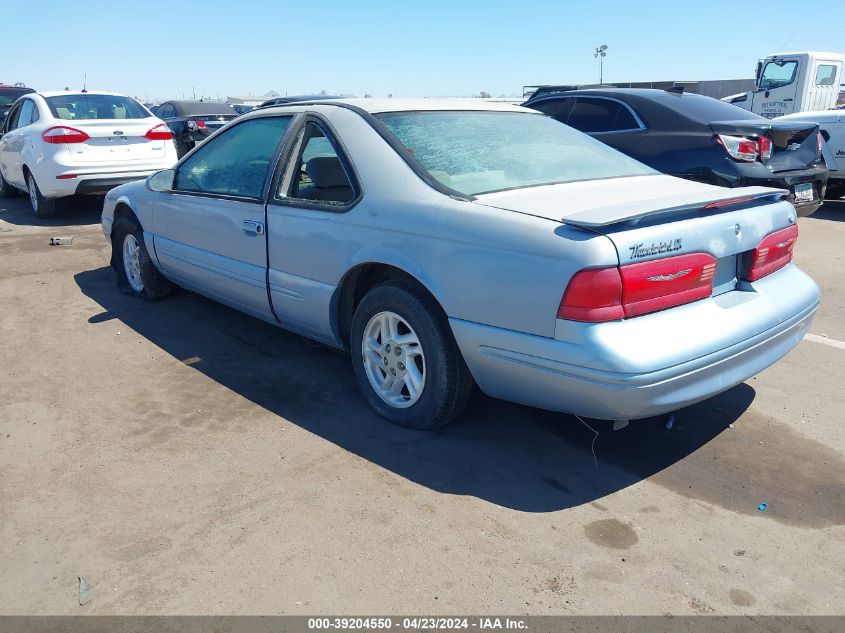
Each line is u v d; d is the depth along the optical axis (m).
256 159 4.25
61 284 6.18
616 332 2.70
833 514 2.89
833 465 3.25
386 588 2.44
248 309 4.47
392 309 3.42
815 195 7.09
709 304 2.99
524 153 3.76
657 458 3.31
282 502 2.93
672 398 2.79
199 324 5.12
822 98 16.84
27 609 2.36
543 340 2.81
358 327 3.64
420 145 3.56
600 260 2.65
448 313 3.12
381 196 3.41
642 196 3.27
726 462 3.28
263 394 3.96
